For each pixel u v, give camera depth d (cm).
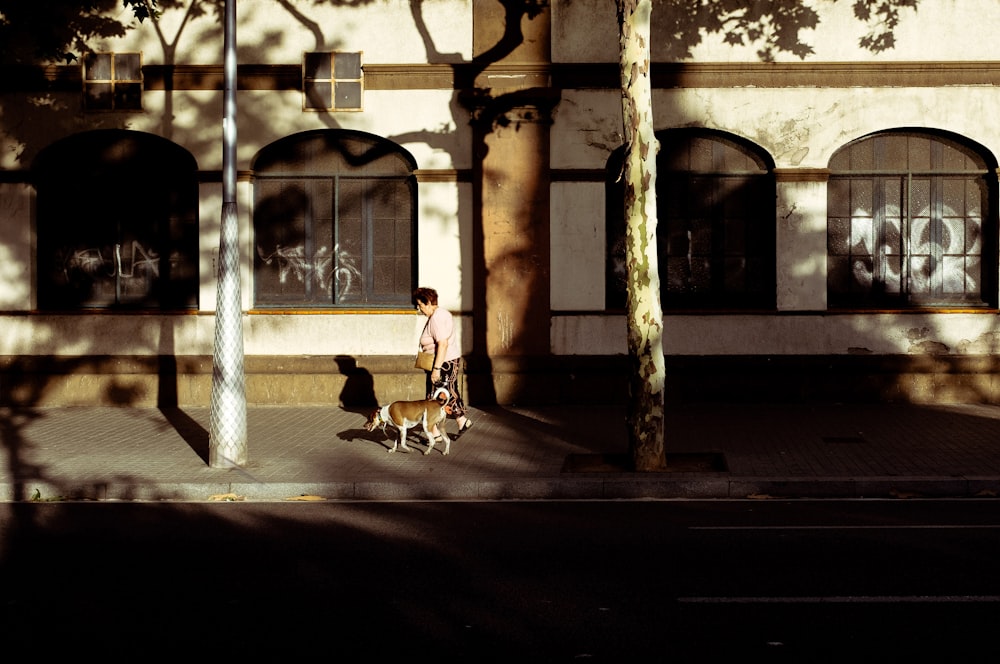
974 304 1638
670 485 1055
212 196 1642
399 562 766
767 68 1606
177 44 1639
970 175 1633
